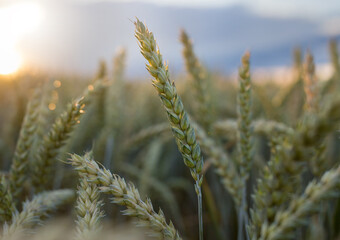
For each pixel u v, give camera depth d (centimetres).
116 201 29
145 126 102
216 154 40
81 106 36
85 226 29
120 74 70
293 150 23
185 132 29
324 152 35
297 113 78
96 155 67
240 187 39
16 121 60
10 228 32
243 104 38
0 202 33
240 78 38
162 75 29
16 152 38
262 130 44
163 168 78
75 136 58
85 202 29
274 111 69
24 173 38
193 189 79
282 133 43
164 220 29
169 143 88
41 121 43
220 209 62
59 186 50
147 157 66
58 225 37
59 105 56
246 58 38
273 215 26
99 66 55
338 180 25
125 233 39
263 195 26
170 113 29
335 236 45
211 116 56
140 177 66
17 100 57
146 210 29
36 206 34
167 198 64
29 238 33
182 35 55
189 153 29
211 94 88
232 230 62
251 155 38
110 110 68
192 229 69
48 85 45
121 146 70
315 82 42
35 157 38
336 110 22
